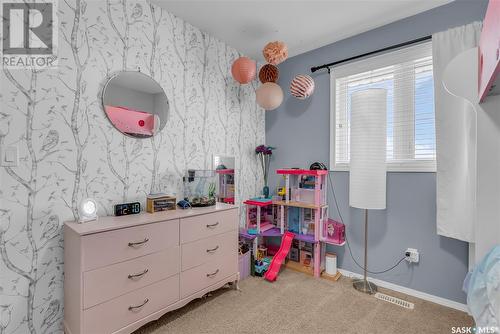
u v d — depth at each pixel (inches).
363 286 86.4
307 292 83.4
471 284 37.9
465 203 69.6
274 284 89.2
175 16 85.8
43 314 58.8
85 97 65.4
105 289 54.6
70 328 56.9
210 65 98.1
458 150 71.2
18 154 55.5
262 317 69.4
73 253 54.8
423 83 82.1
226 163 104.3
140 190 76.8
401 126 86.0
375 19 86.4
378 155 78.4
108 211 69.7
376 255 90.4
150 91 78.7
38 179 58.2
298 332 63.4
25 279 56.6
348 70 97.6
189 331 63.6
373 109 78.3
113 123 70.1
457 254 74.8
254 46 106.7
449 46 73.2
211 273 76.2
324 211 97.7
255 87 120.0
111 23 70.1
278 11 82.8
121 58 72.3
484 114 38.4
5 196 54.2
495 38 27.8
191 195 90.1
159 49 81.3
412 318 69.4
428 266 79.7
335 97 101.2
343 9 81.3
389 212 87.4
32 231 57.4
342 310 73.0
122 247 57.1
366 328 65.1
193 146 91.9
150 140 79.3
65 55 61.9
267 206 115.4
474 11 72.5
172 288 66.4
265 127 125.4
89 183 66.2
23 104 56.2
